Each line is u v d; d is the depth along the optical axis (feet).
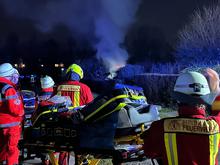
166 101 38.32
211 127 7.61
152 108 11.66
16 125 14.64
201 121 7.63
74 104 16.39
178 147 7.64
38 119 12.91
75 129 11.92
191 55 48.60
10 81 14.79
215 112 8.16
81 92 16.57
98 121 11.36
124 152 10.87
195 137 7.57
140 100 12.07
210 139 7.56
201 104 7.77
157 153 7.98
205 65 43.09
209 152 7.55
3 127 14.34
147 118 11.32
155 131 7.92
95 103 11.44
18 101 14.52
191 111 7.72
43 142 12.71
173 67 47.80
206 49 47.47
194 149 7.57
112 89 11.43
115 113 11.05
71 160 19.40
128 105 11.16
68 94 16.48
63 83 16.74
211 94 8.16
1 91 14.28
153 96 40.32
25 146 13.21
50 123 12.59
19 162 15.93
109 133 11.05
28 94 21.80
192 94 7.70
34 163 18.62
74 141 11.94
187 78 7.80
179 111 7.91
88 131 11.46
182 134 7.64
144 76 42.24
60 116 12.45
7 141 14.55
